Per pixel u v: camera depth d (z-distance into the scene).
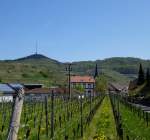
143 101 111.88
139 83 185.88
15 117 7.95
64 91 131.62
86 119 40.47
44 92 130.50
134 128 36.38
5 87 92.06
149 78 155.00
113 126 39.62
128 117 50.44
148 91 146.50
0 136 26.92
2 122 39.09
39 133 29.42
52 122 26.95
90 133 33.94
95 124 42.44
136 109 63.94
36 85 168.00
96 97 111.06
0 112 50.03
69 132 32.66
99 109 76.06
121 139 28.27
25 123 37.91
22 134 28.80
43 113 50.72
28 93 129.88
